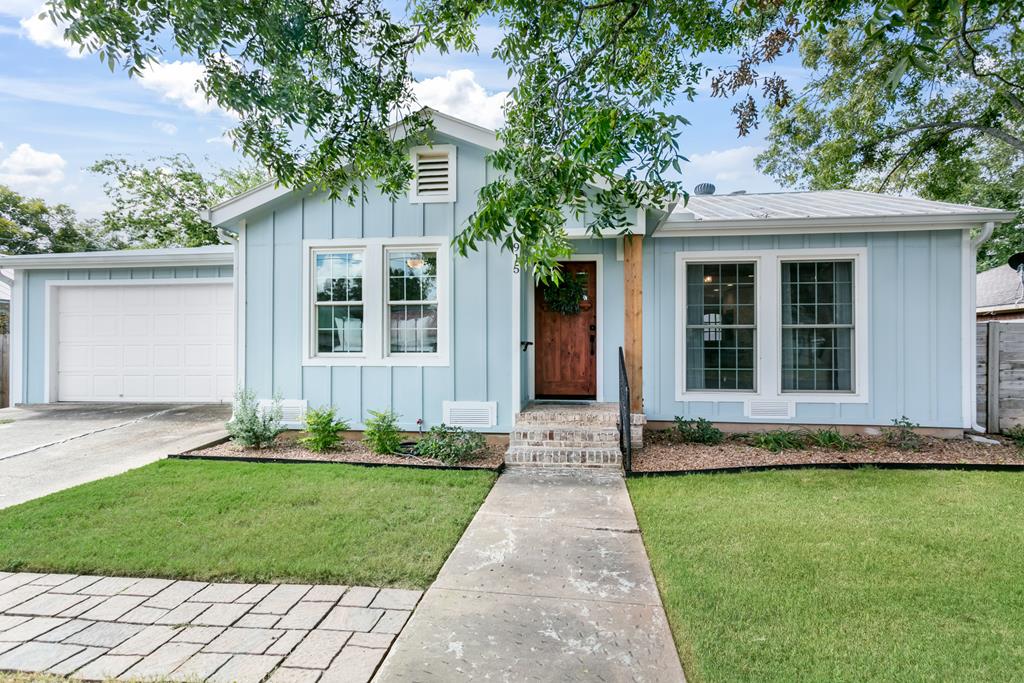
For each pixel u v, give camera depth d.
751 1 3.70
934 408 6.77
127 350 9.90
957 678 2.09
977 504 4.22
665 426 7.33
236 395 6.60
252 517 3.96
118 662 2.24
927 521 3.85
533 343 7.61
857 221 6.69
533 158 3.59
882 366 6.88
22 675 2.15
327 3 3.74
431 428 6.45
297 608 2.71
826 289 7.11
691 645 2.32
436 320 6.82
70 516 3.96
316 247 6.91
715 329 7.36
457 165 6.66
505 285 6.61
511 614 2.64
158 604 2.75
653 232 7.00
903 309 6.82
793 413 7.05
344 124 4.18
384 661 2.24
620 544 3.55
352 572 3.08
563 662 2.23
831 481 4.89
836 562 3.15
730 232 7.09
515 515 4.12
